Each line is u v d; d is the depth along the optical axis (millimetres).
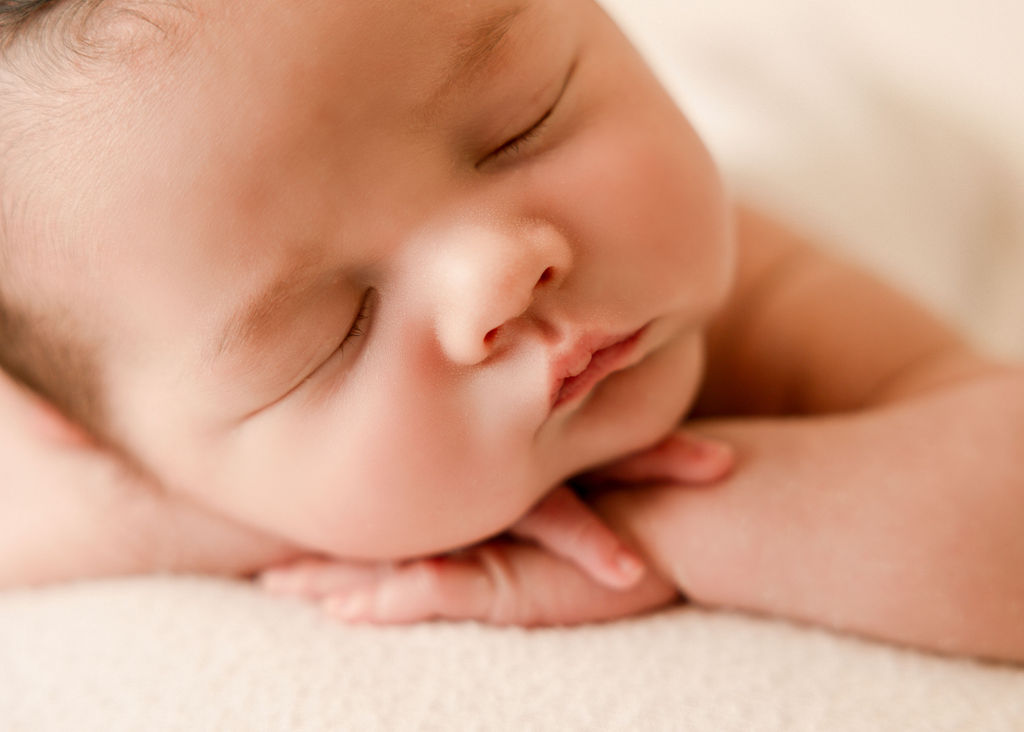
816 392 511
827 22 592
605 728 413
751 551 455
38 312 445
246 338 426
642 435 454
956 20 570
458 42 421
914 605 443
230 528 481
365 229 419
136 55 415
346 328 429
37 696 438
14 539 498
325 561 479
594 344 429
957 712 414
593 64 444
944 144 572
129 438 464
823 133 590
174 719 425
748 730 411
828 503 455
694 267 444
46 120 421
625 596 459
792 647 440
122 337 437
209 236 417
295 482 448
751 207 552
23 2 422
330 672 434
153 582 482
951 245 575
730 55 610
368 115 416
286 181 414
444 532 450
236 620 457
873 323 510
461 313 418
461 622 457
